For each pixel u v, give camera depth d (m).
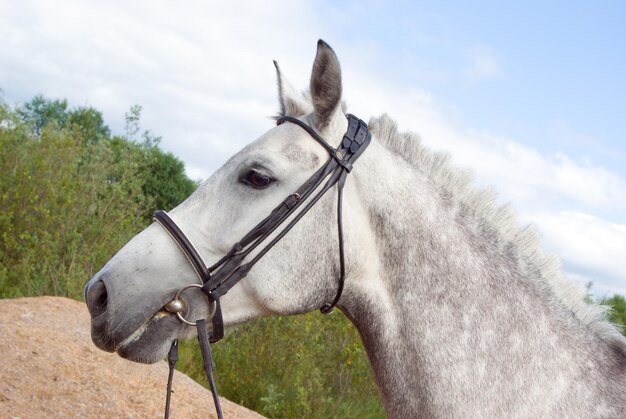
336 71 2.63
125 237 11.34
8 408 4.88
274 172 2.62
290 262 2.62
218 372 8.05
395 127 2.93
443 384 2.57
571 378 2.58
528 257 2.81
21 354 5.83
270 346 8.35
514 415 2.53
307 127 2.71
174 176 24.73
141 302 2.57
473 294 2.65
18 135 11.04
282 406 7.30
